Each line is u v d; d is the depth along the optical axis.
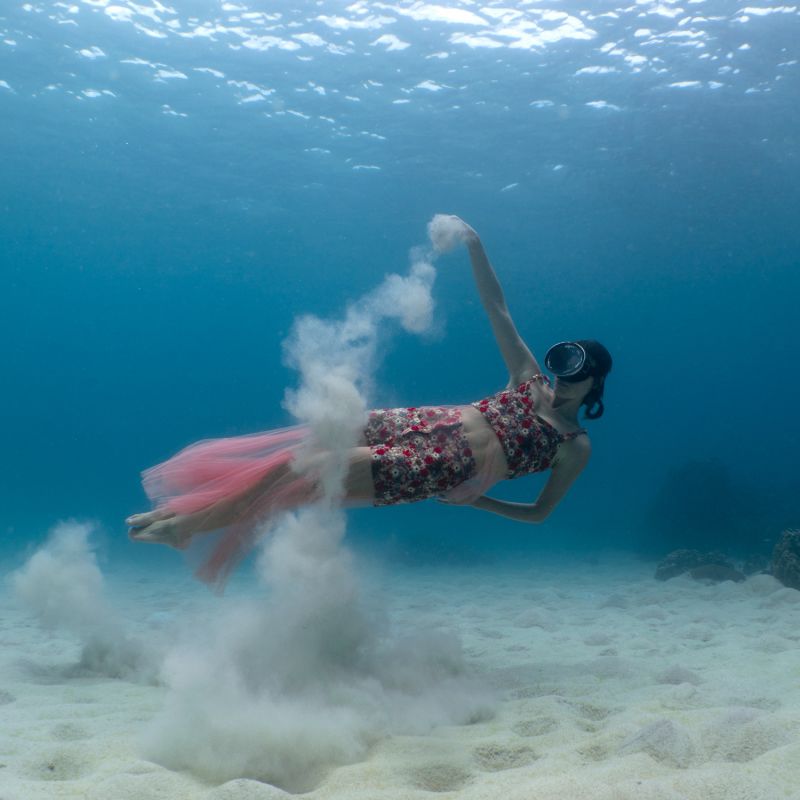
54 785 2.36
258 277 53.91
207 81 23.22
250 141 27.44
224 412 96.62
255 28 20.30
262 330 74.88
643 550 19.16
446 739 2.93
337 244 42.94
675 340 68.12
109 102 25.02
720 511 19.47
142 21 20.19
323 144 27.36
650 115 23.38
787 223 34.09
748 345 68.94
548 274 47.09
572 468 3.98
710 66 20.28
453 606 8.31
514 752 2.75
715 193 30.06
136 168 31.05
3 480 76.06
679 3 17.64
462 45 20.34
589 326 63.88
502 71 21.41
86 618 4.67
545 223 35.59
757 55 19.56
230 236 41.72
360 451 3.58
